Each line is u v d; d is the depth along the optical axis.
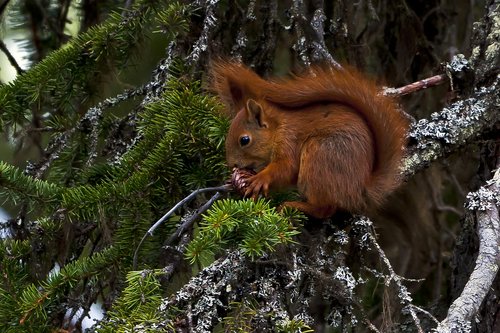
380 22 10.27
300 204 7.43
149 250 7.52
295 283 6.75
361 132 7.52
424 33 10.51
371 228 7.51
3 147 11.62
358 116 7.63
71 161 8.59
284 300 6.81
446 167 9.75
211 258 7.19
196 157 8.05
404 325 8.76
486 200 7.16
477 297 6.37
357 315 9.02
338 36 9.40
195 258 6.68
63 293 7.29
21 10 10.37
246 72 8.13
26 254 7.73
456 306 6.30
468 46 9.27
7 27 10.73
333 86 7.69
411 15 10.16
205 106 8.12
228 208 6.82
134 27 8.60
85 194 7.66
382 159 7.58
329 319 6.98
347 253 7.52
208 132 8.00
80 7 10.44
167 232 7.67
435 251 10.19
